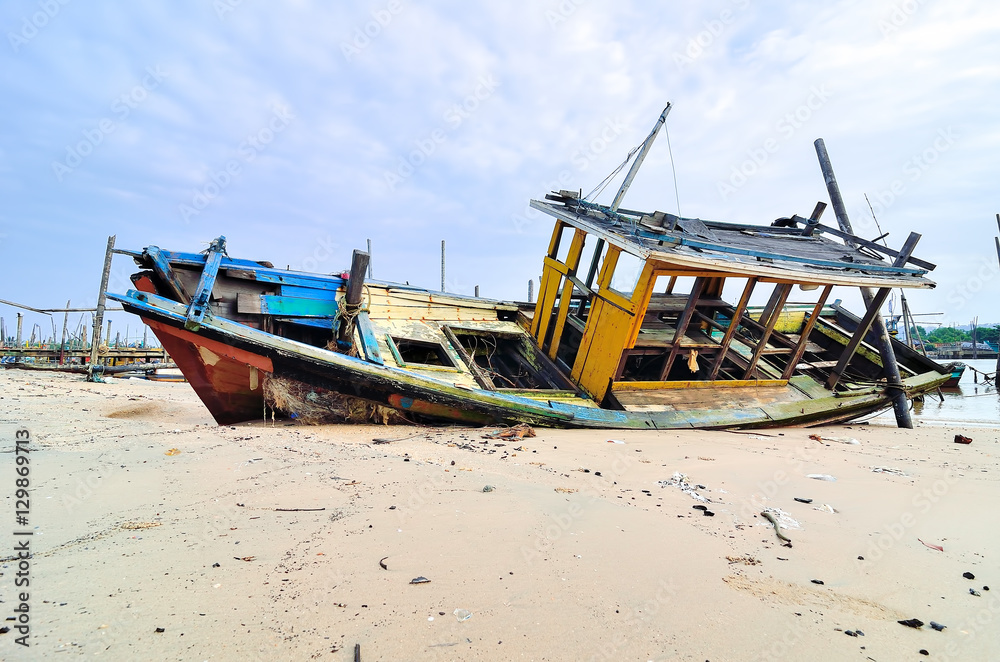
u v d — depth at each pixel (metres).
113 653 2.04
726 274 9.30
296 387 7.71
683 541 3.59
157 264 7.86
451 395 7.87
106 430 6.84
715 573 3.11
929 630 2.57
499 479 4.88
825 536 3.83
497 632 2.35
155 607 2.41
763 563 3.31
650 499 4.54
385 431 7.59
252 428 7.54
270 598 2.55
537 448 6.64
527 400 8.56
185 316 7.23
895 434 9.62
